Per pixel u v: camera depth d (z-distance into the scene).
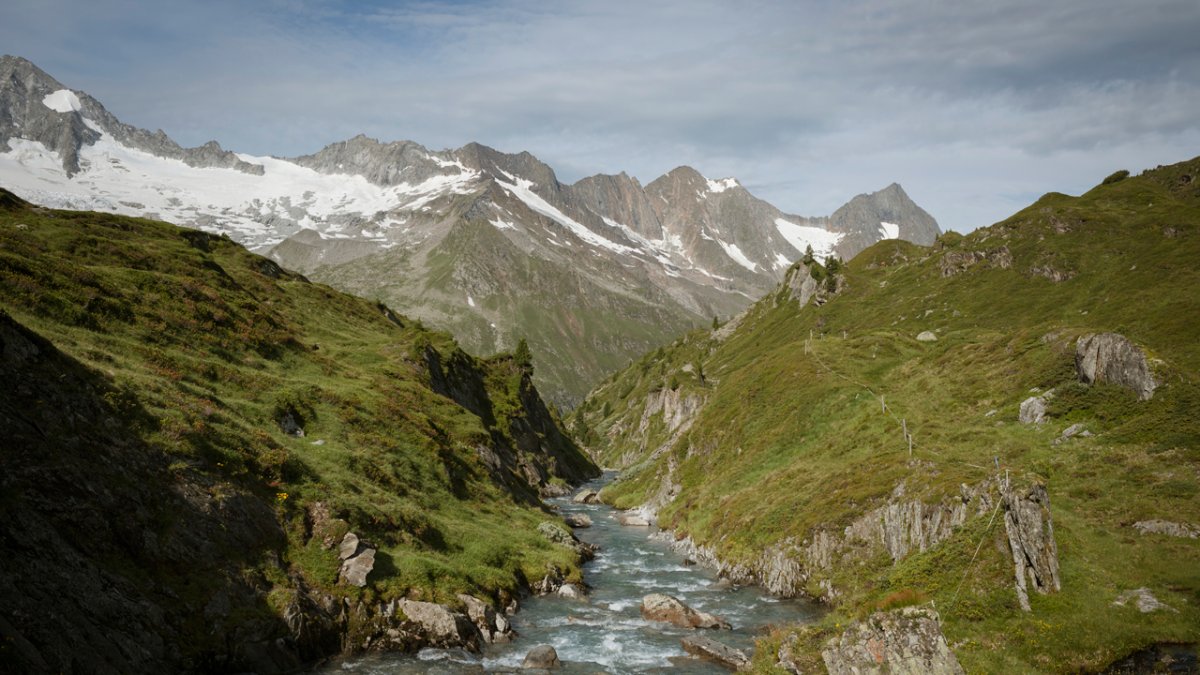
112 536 33.88
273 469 47.12
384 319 132.50
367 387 79.88
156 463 39.41
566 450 170.50
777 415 87.25
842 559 49.94
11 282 51.88
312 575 41.16
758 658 35.50
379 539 47.88
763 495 66.75
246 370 65.62
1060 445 49.91
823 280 192.88
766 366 106.81
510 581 51.72
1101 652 29.03
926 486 46.88
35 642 25.98
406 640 39.94
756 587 54.94
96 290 60.28
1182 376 50.00
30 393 35.97
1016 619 31.72
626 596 53.69
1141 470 43.03
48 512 31.64
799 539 53.97
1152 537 36.53
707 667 38.28
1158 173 164.12
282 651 35.62
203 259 91.81
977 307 133.50
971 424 60.09
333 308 118.88
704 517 74.69
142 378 48.28
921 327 135.38
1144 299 100.88
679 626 45.38
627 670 37.84
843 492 55.06
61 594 28.77
